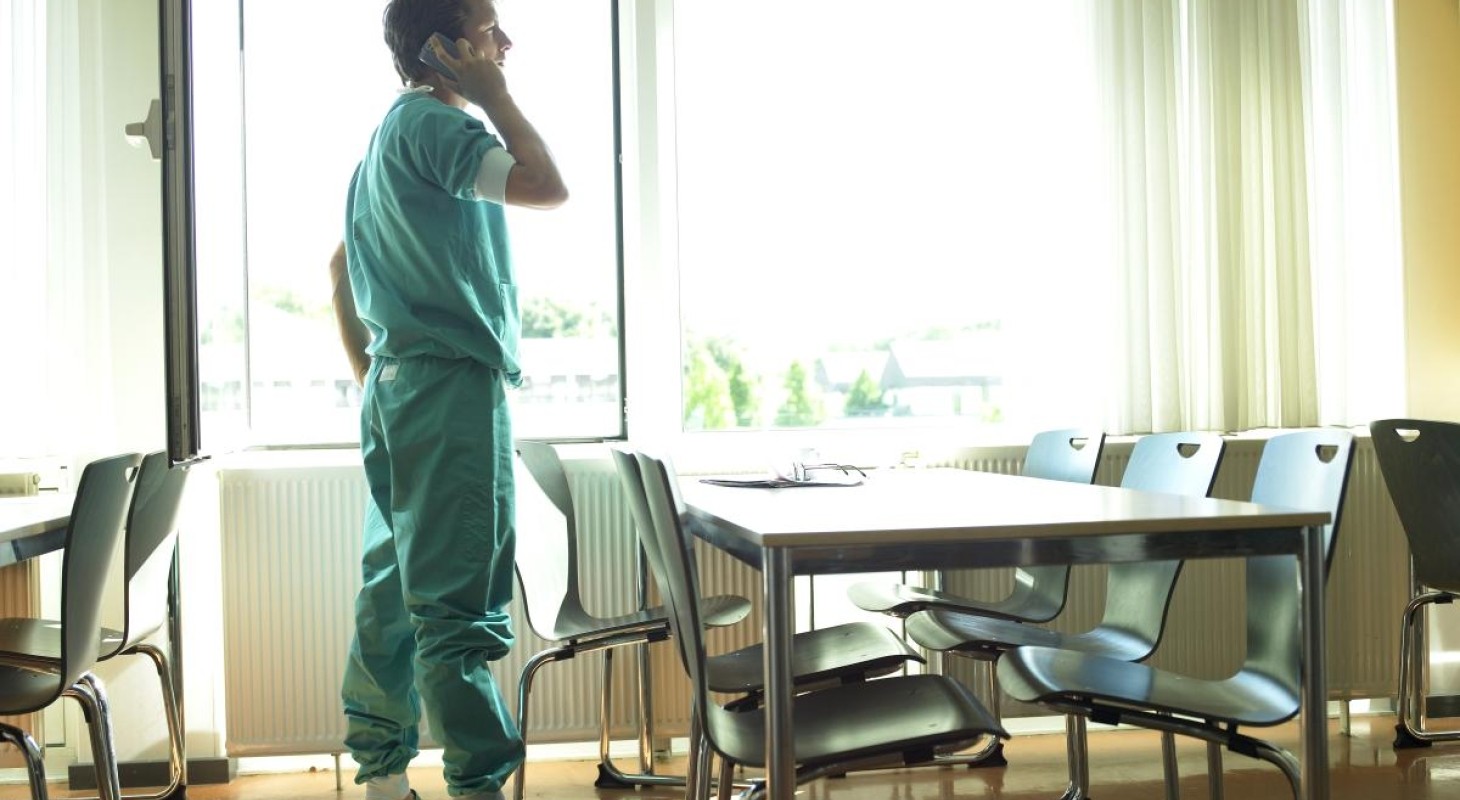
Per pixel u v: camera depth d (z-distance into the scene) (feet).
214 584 12.09
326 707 11.99
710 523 6.95
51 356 11.88
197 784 12.05
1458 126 13.87
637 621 10.22
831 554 5.81
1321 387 13.42
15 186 11.90
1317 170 13.38
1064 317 13.30
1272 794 10.87
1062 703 6.52
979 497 7.72
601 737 11.71
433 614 9.01
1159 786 11.23
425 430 9.05
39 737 11.84
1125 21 12.97
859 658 7.93
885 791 11.20
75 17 11.94
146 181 12.04
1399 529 13.23
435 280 9.06
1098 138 13.00
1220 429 13.02
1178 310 13.03
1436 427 11.03
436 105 9.21
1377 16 13.80
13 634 9.43
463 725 9.05
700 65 13.52
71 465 11.95
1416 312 13.83
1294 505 7.34
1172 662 12.92
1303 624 6.15
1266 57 13.19
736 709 7.64
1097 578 12.85
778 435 13.43
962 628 9.21
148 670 11.86
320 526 11.98
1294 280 13.14
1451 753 12.20
